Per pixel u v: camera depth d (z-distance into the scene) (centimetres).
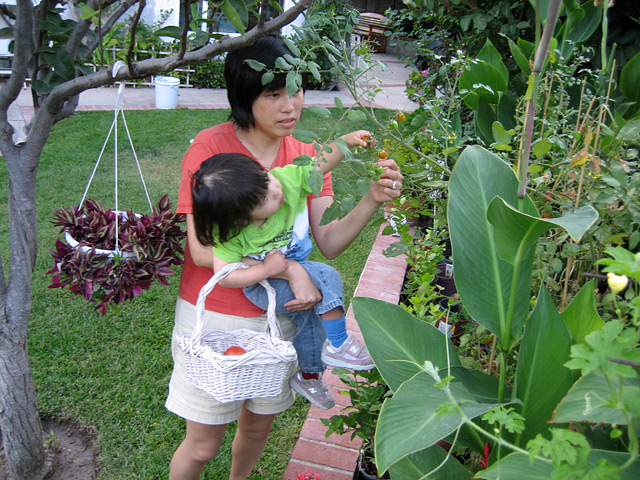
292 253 209
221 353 207
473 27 406
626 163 207
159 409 313
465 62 265
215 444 225
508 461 120
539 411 148
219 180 176
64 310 388
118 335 369
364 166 184
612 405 102
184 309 217
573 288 215
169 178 627
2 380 247
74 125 770
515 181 164
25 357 250
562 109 245
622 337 101
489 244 161
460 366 174
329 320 213
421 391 148
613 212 196
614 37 364
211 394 188
